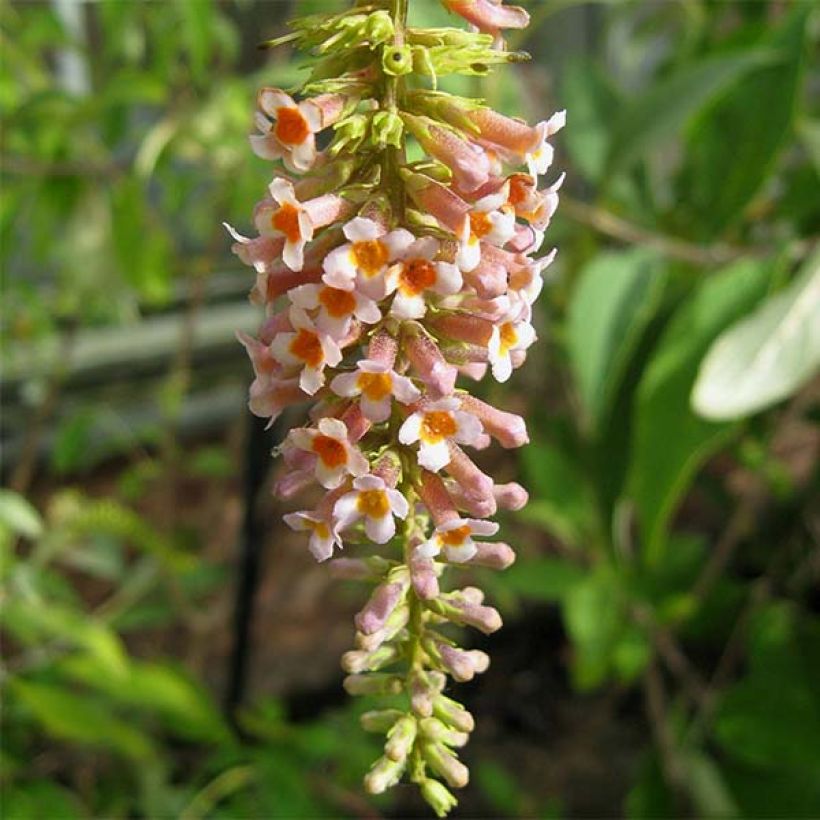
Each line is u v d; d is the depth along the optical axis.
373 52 0.12
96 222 0.37
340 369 0.12
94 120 0.35
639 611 0.38
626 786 0.45
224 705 0.37
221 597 0.50
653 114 0.30
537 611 0.52
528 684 0.50
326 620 0.50
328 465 0.11
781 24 0.32
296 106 0.11
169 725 0.34
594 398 0.28
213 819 0.33
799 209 0.37
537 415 0.44
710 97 0.30
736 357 0.24
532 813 0.42
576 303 0.28
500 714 0.49
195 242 0.49
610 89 0.38
